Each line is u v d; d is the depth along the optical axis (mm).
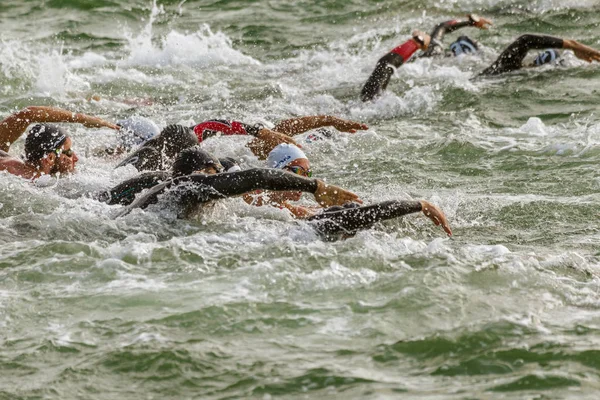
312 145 35781
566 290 21156
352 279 21547
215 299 20562
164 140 30984
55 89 44938
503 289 21109
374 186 31156
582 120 37938
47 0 61375
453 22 50031
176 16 59688
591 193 29406
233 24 57688
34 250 23547
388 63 42281
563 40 44562
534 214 27547
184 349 18453
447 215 27500
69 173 30438
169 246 23656
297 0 62000
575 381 17016
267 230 25125
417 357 18109
